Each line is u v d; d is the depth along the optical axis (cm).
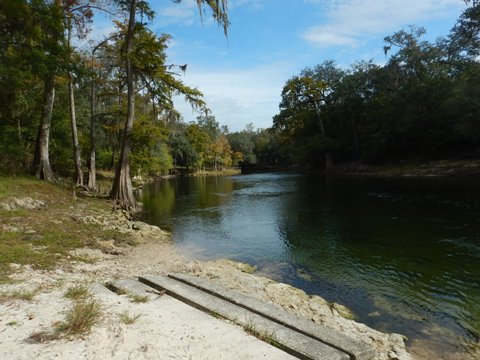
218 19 1748
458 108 3625
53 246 901
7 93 1664
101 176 3544
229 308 515
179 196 2959
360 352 410
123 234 1259
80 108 3109
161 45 1972
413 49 4528
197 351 368
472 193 2256
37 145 2030
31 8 1441
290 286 810
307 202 2302
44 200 1545
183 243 1287
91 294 528
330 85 5747
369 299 760
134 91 2227
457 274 892
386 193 2539
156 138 2348
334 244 1229
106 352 351
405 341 575
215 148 8288
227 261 1037
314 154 6041
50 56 1535
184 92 2109
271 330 442
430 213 1684
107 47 2425
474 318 658
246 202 2438
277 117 6231
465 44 3472
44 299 496
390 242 1220
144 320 441
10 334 381
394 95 4712
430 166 4103
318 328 477
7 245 814
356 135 5491
